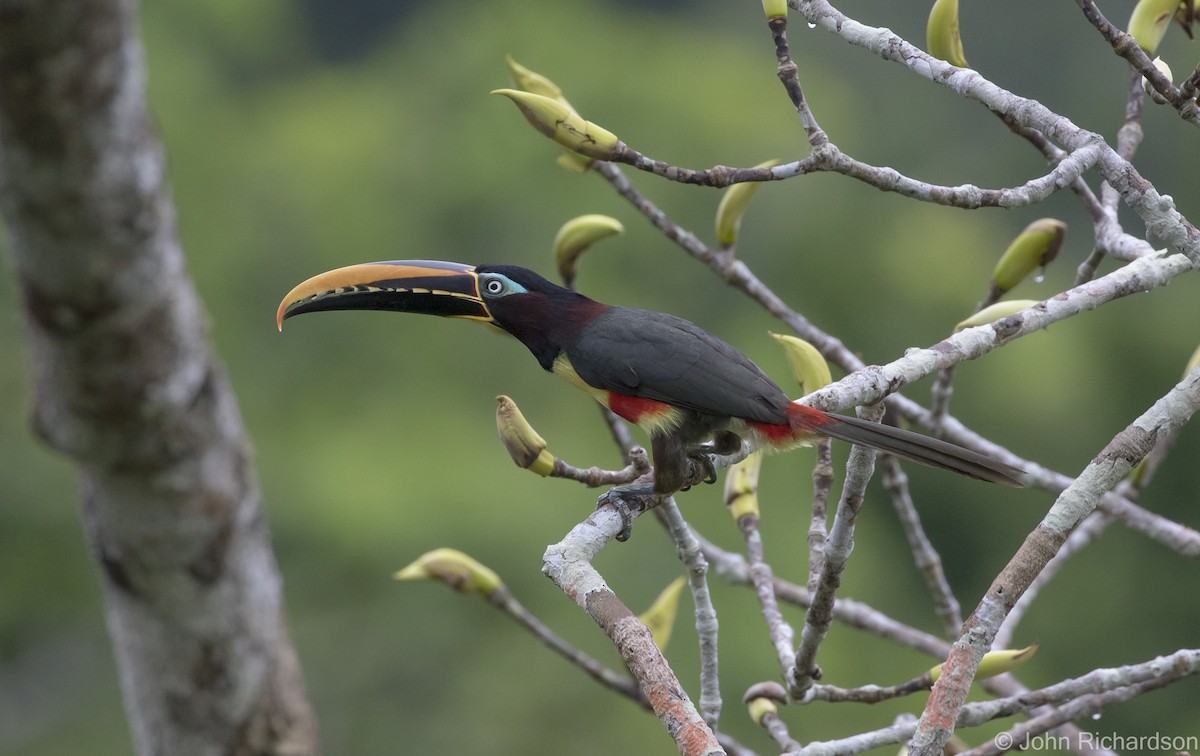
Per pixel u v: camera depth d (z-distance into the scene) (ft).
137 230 10.31
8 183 9.88
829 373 18.45
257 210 70.59
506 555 55.47
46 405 11.07
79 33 9.44
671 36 74.69
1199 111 16.56
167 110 72.18
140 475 11.35
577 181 69.31
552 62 71.72
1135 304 65.72
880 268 70.13
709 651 17.21
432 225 69.82
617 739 47.91
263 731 12.67
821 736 51.75
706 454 19.08
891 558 66.85
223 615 12.20
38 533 54.39
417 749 49.08
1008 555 66.33
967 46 81.05
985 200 15.74
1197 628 60.95
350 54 98.02
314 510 58.49
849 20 17.39
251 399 65.36
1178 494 61.26
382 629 52.34
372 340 66.28
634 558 52.34
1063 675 61.98
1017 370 64.13
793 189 71.56
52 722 53.47
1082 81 79.15
